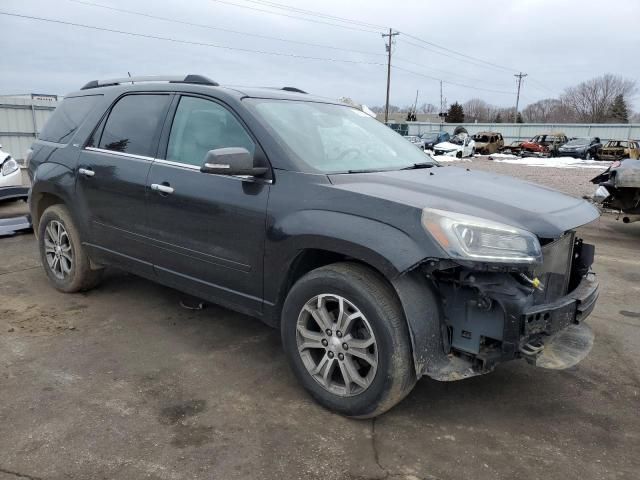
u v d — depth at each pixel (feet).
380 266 8.79
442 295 9.28
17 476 7.98
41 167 15.72
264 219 10.32
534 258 8.57
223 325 13.82
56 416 9.55
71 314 14.30
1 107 70.18
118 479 8.00
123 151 13.50
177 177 11.93
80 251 15.02
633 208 25.75
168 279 12.75
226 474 8.17
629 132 165.99
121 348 12.37
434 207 8.82
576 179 57.82
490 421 9.84
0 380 10.76
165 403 10.09
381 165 11.84
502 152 133.28
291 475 8.19
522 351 8.81
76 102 15.98
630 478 8.34
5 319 13.82
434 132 136.87
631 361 12.42
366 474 8.27
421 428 9.54
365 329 9.37
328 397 9.82
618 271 20.08
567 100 328.70
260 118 11.03
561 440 9.31
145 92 13.56
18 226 23.21
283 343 10.45
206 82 12.63
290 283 10.50
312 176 10.08
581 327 11.12
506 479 8.24
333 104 13.79
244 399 10.31
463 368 9.07
